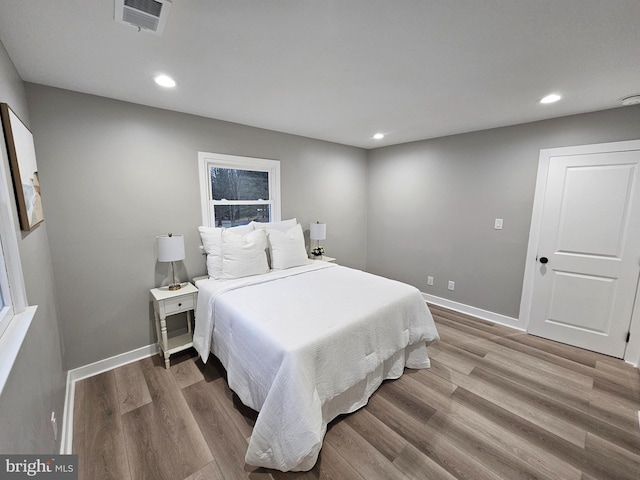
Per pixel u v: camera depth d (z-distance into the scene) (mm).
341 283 2521
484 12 1192
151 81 1888
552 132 2703
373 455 1532
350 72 1771
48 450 1239
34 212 1518
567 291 2732
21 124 1454
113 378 2189
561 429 1710
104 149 2178
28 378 1039
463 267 3490
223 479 1404
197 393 2020
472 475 1418
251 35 1370
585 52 1508
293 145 3461
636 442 1617
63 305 2088
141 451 1548
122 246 2324
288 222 3342
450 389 2086
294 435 1326
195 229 2738
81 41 1402
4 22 1224
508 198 3037
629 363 2430
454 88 2018
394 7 1161
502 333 2986
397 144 4043
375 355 1909
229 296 2154
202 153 2701
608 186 2453
